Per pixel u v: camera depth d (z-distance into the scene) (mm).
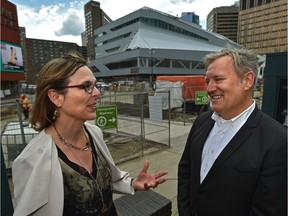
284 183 1162
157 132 7844
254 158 1222
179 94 11898
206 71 1440
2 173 1951
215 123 1543
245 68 1288
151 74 60125
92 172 1238
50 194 1029
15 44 33094
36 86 1180
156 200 2672
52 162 1071
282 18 69812
